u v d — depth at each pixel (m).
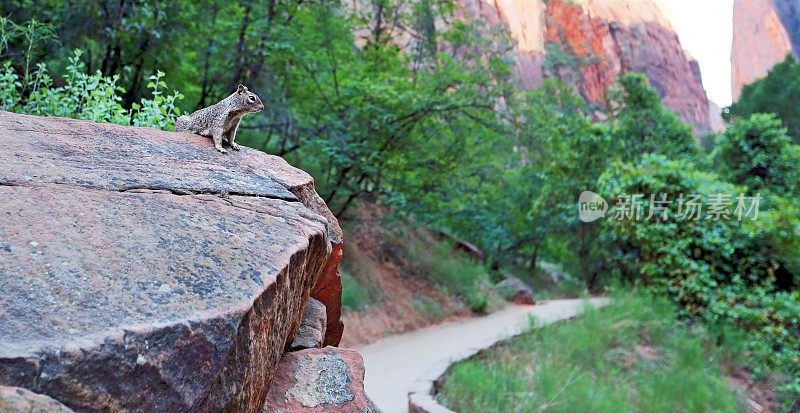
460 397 6.19
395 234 16.78
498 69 13.44
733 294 8.98
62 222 1.85
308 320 3.00
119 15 7.79
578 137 16.05
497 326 12.20
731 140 12.61
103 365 1.36
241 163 3.12
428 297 14.38
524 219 22.11
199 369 1.51
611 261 15.37
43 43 6.63
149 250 1.84
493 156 17.05
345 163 11.80
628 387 6.90
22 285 1.50
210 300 1.67
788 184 11.86
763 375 7.82
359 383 2.40
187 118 3.49
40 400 1.19
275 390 2.24
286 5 11.23
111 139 2.82
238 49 10.12
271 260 2.04
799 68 25.67
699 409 6.50
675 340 8.30
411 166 12.92
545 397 6.11
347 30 14.34
